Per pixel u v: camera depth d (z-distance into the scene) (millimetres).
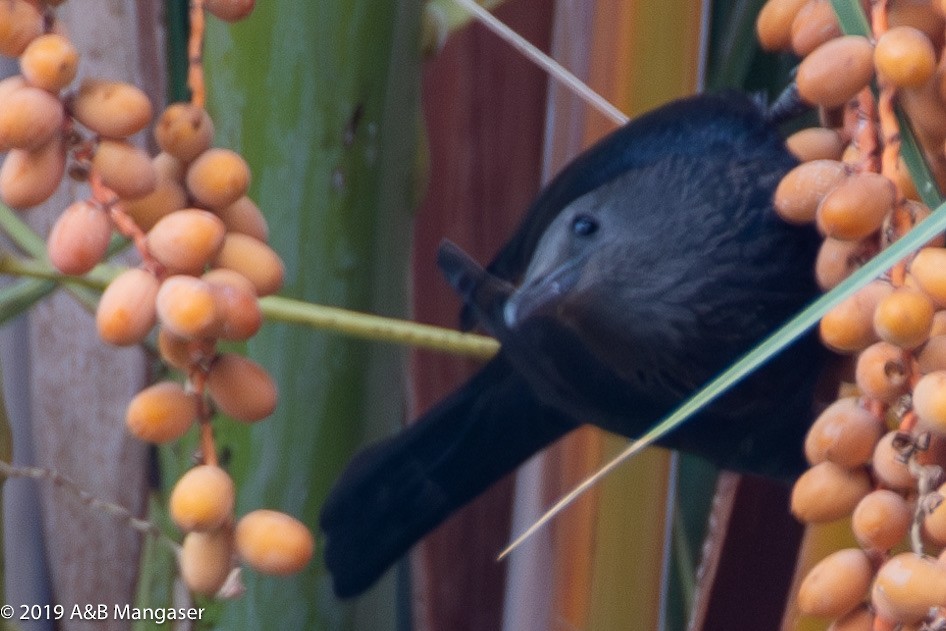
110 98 2756
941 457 2754
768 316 3012
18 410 3139
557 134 3207
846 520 2965
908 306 2727
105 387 3121
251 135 2957
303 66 2955
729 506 3088
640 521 3102
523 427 3082
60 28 2770
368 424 3002
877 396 2746
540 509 3154
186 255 2754
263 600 2996
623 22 3123
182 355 2773
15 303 2893
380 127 2973
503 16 4180
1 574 2996
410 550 3055
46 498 3129
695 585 3137
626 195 3035
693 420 3037
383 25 2965
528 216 3092
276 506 2988
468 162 4223
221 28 2953
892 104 2762
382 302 2988
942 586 2717
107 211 2760
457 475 3068
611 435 3121
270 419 2982
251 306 2758
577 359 3033
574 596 3127
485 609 4070
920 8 2773
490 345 2971
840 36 2814
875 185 2756
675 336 3018
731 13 3125
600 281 3020
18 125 2744
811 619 2969
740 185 3020
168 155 2783
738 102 3045
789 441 3031
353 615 3020
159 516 3016
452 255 3080
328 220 2965
